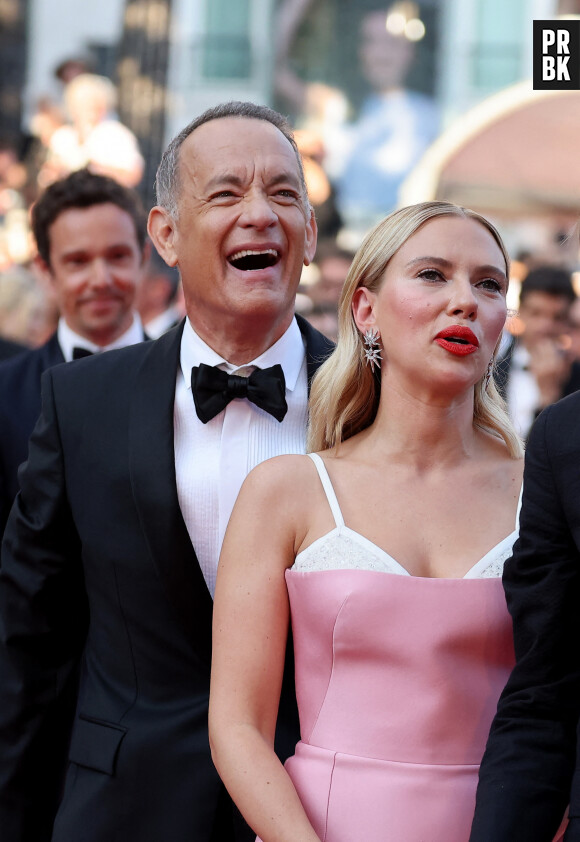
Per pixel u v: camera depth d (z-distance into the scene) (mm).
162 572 4723
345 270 11461
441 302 4215
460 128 19016
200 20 27016
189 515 4891
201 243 4855
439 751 4012
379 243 4383
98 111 18812
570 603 3916
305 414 5121
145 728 4672
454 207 4355
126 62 21453
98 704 4816
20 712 5113
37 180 18500
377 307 4410
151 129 21250
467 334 4195
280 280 4910
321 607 4105
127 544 4797
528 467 4016
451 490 4320
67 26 25188
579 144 18734
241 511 4316
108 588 4840
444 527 4238
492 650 4102
